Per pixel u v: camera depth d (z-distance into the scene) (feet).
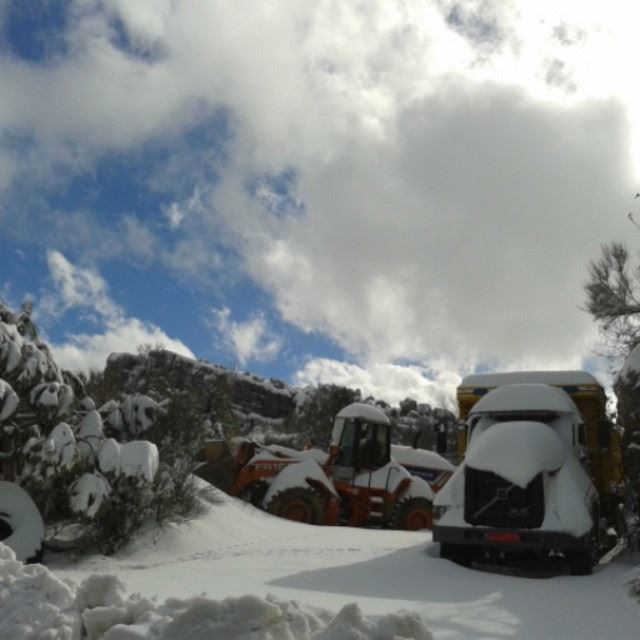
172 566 32.48
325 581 28.04
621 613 23.40
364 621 13.28
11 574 18.40
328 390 105.81
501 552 38.11
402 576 29.12
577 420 37.45
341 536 43.21
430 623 21.44
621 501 40.73
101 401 44.50
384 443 58.70
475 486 33.60
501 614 22.90
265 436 87.25
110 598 15.44
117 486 35.65
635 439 35.63
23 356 35.01
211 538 39.88
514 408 36.96
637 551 36.68
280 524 47.50
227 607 12.94
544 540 31.19
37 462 33.12
